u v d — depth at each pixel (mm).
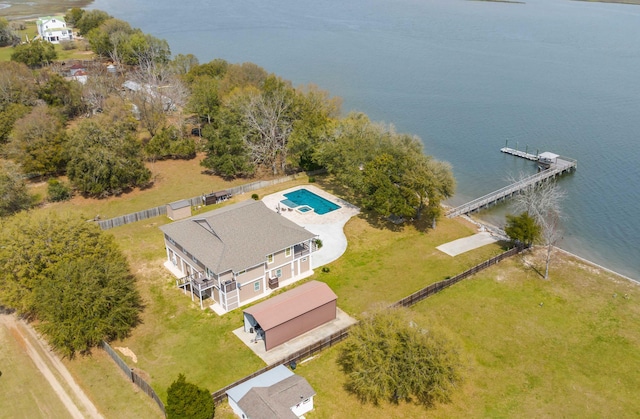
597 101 120312
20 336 46594
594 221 69188
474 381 40656
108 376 41500
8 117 90500
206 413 35844
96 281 43250
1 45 164625
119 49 143500
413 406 38406
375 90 129625
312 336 45750
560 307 49656
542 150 93375
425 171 61094
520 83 136250
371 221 66625
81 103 108875
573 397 39125
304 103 85500
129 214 66500
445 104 120062
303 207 70125
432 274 55094
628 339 45250
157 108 93625
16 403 39094
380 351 37281
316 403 38562
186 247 51188
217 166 78875
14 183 66000
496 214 71750
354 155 67438
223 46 176000
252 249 50375
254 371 41594
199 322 47688
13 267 45406
